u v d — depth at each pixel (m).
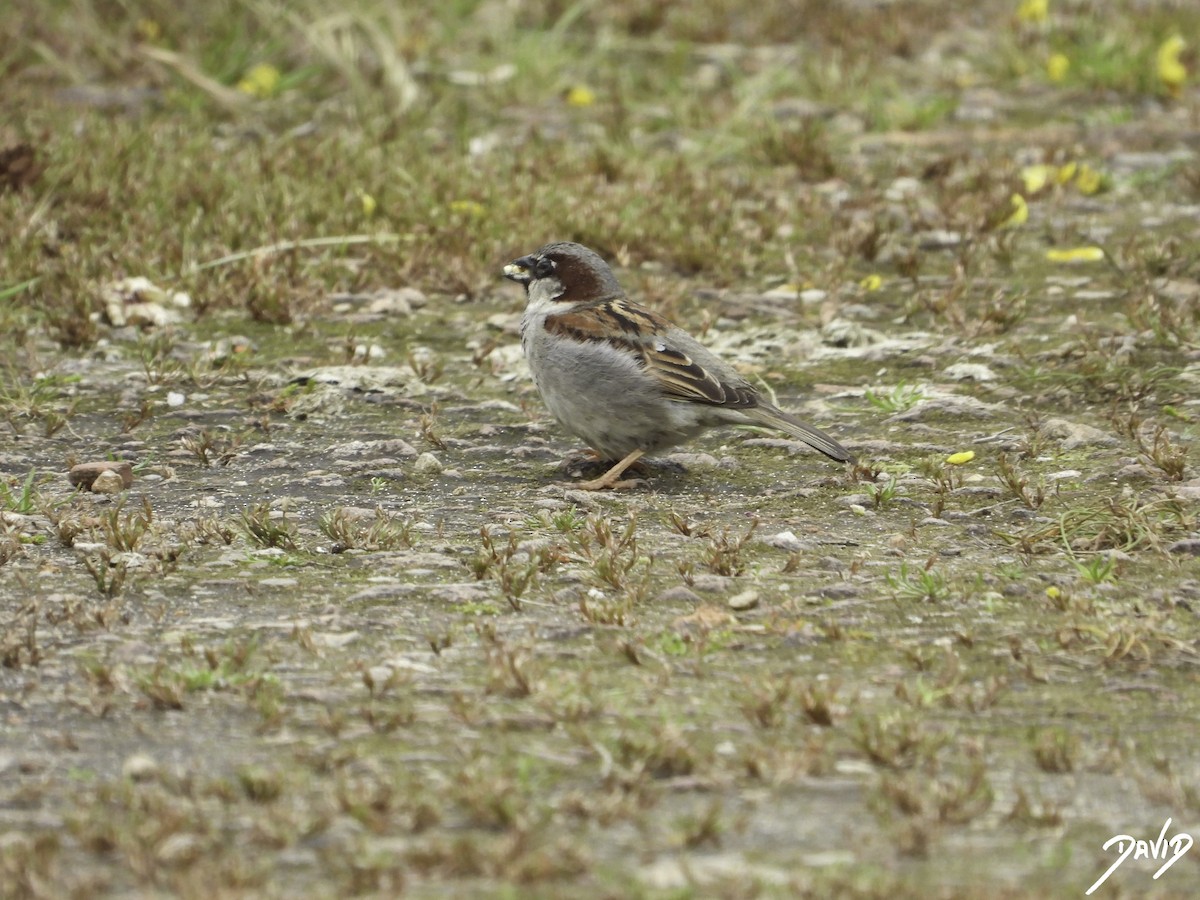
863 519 10.67
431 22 24.52
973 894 6.09
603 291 11.91
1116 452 11.77
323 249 16.38
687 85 22.86
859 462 11.79
